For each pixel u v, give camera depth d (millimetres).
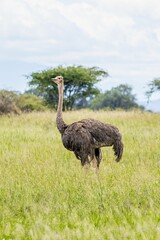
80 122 27062
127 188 21859
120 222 17000
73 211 18094
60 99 28500
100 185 21688
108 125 27094
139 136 41250
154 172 25859
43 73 94375
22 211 19297
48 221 16969
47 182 23219
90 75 96375
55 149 34469
